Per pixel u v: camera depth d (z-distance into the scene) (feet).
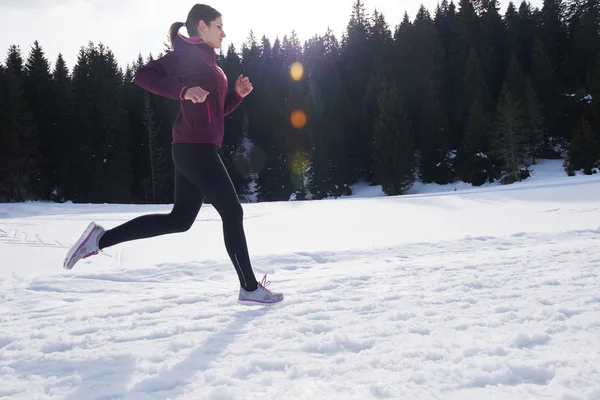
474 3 152.87
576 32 133.39
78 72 113.60
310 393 3.46
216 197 6.44
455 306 5.82
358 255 13.80
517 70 117.70
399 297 6.47
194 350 4.57
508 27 146.30
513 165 98.99
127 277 11.71
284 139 122.83
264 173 119.24
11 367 4.25
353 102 140.15
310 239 26.61
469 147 106.32
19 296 9.28
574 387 3.34
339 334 4.72
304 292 7.39
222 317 5.83
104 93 107.86
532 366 3.68
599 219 29.30
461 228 28.30
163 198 107.86
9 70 99.35
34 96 108.99
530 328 4.75
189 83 6.33
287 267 12.54
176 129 6.50
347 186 113.80
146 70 6.16
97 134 104.78
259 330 5.17
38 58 113.50
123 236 6.59
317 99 121.90
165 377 3.90
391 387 3.49
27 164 95.40
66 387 3.77
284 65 153.99
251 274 6.59
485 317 5.25
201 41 6.50
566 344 4.25
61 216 41.37
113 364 4.26
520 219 31.48
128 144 108.78
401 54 134.10
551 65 127.75
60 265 19.71
